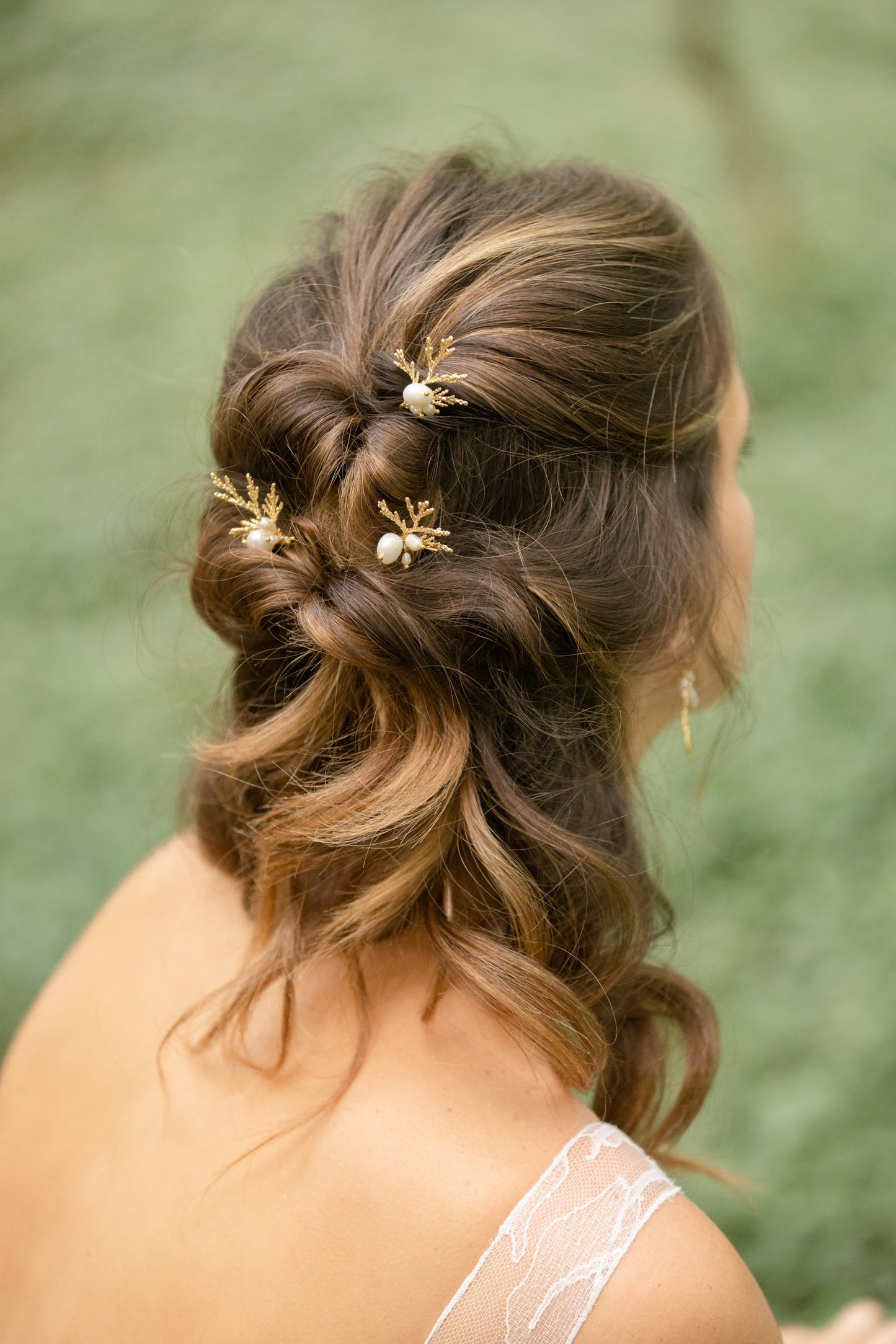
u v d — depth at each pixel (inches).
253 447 37.1
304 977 37.2
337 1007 36.7
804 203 159.9
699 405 38.5
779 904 74.9
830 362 132.6
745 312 140.1
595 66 199.8
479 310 36.2
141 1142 37.2
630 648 37.7
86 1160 37.8
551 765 37.6
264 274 43.4
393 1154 35.2
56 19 233.5
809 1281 56.9
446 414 36.1
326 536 36.3
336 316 37.3
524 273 36.6
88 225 177.3
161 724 96.0
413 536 35.8
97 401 139.3
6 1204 38.6
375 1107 35.6
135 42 221.8
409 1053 36.0
